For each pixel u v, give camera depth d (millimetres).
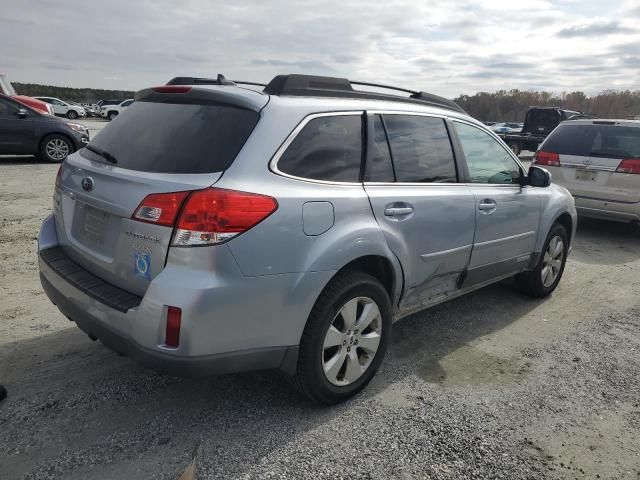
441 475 2557
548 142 8266
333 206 2814
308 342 2795
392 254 3170
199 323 2350
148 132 2877
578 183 7809
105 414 2893
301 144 2777
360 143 3113
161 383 3225
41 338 3727
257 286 2500
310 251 2695
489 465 2648
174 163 2594
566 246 5281
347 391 3084
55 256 3135
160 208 2420
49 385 3145
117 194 2625
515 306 4895
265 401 3094
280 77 2984
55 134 12438
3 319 3998
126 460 2539
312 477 2490
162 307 2350
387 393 3262
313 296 2727
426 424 2953
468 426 2959
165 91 3023
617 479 2604
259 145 2604
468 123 4043
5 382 3150
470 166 3949
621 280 5836
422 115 3600
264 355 2631
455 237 3684
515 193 4336
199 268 2369
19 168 11484
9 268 5086
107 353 3557
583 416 3125
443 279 3781
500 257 4281
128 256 2580
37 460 2510
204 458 2574
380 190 3135
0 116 11859
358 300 3020
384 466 2594
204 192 2377
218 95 2787
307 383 2863
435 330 4266
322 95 3061
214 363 2459
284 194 2596
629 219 7504
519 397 3293
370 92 3367
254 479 2455
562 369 3691
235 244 2406
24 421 2793
